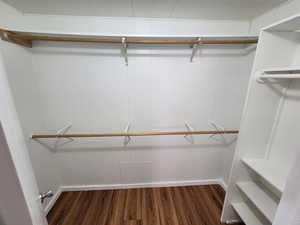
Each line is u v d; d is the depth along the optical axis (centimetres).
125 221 133
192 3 101
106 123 149
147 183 175
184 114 151
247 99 100
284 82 97
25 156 47
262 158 113
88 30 124
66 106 139
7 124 39
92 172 165
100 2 100
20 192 44
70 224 131
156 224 131
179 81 141
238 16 123
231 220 131
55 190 155
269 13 109
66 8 108
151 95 144
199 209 146
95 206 149
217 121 155
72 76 132
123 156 162
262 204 100
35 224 50
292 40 90
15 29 100
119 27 125
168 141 160
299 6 88
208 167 175
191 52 133
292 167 41
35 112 128
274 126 105
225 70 139
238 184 118
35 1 99
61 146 152
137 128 154
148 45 129
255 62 93
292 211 42
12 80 105
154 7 107
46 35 113
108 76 135
